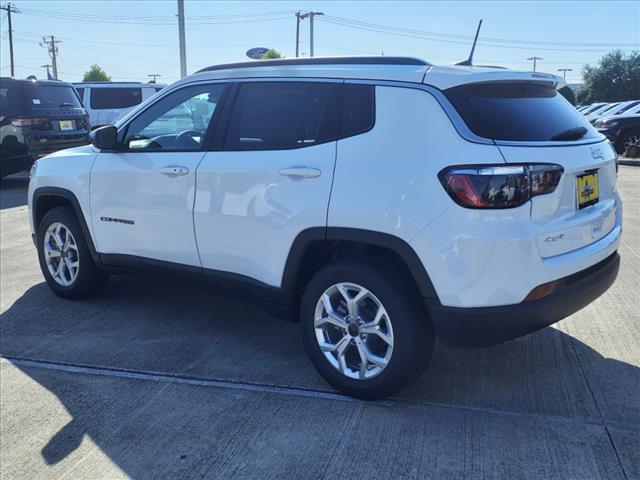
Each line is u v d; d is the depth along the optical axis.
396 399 3.57
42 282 5.87
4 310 5.09
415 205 3.18
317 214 3.51
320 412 3.45
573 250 3.31
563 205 3.23
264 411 3.47
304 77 3.78
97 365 4.08
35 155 11.84
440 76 3.33
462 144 3.12
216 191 4.02
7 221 8.93
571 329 4.52
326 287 3.56
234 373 3.94
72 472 2.97
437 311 3.19
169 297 5.39
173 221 4.29
